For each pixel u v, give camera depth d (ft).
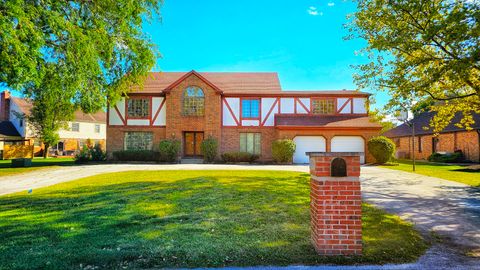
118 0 39.63
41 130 93.45
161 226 17.08
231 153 68.28
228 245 13.91
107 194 27.07
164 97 73.31
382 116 46.24
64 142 123.13
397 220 18.70
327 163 12.92
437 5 27.22
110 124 73.05
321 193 12.86
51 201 24.29
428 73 28.71
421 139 92.27
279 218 18.70
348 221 12.73
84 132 131.54
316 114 72.84
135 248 13.56
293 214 19.67
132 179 37.55
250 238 14.92
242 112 72.95
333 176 12.84
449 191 30.35
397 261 12.30
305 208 21.36
